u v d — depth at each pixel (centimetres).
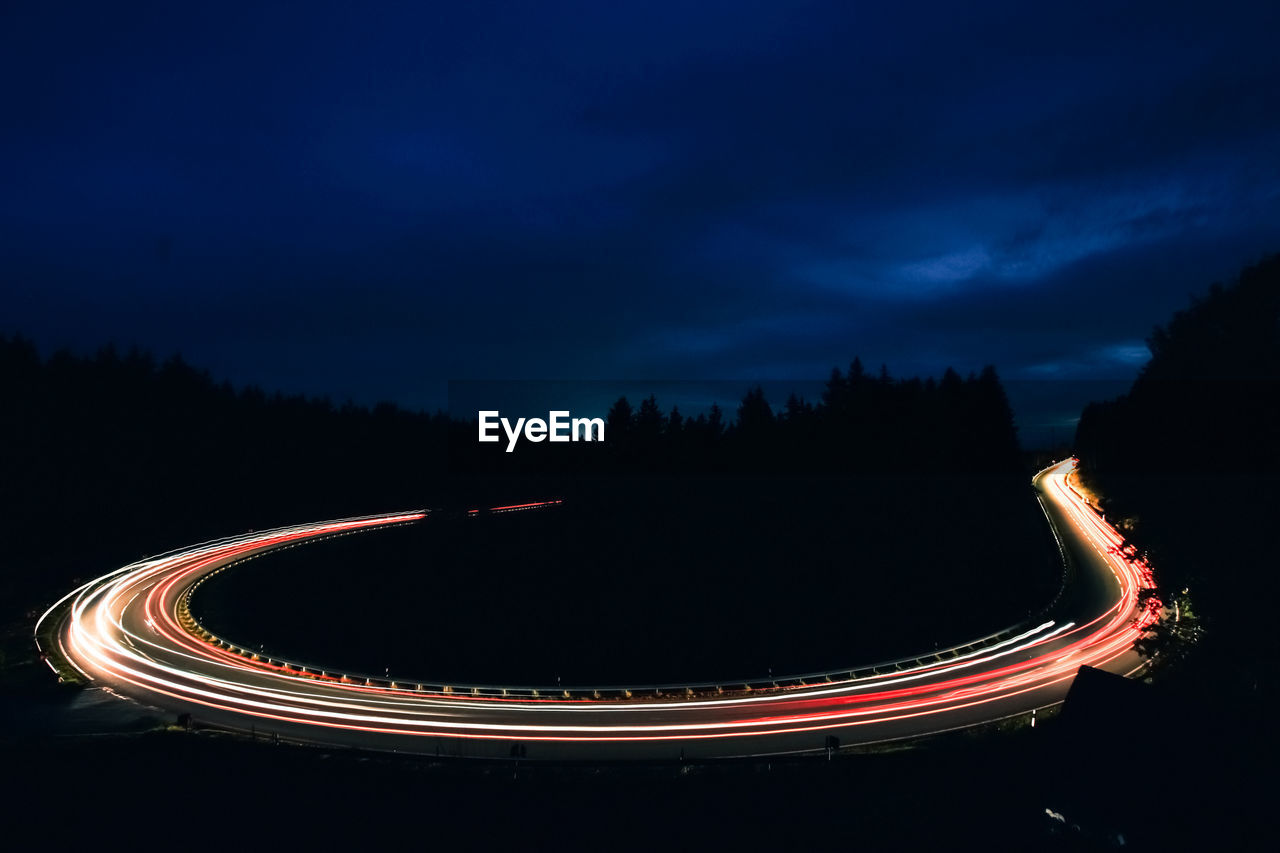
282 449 9144
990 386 7569
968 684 2353
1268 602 1125
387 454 10100
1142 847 589
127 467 6650
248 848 1021
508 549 5481
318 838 1066
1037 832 883
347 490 8738
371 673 2873
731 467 8156
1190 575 1234
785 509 6378
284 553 5038
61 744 1590
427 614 3859
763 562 4769
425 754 1788
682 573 4644
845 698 2316
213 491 7225
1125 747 668
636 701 2417
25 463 5759
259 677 2577
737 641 3325
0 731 1864
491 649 3319
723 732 2006
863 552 4828
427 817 1170
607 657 3186
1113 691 722
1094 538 4806
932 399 7712
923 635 3170
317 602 3928
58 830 1055
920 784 1204
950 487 6819
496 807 1224
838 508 6262
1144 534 1366
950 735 1830
